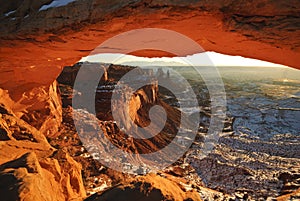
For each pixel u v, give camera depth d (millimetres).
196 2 3771
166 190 3758
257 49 4914
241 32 4215
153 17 4270
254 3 3539
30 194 3107
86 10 4473
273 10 3541
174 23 4484
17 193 3008
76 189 6008
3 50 6438
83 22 4660
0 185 3168
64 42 5738
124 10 4215
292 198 5625
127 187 3711
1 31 5324
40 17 4957
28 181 3285
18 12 5164
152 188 3648
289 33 3811
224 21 4156
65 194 4938
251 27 3975
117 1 4191
